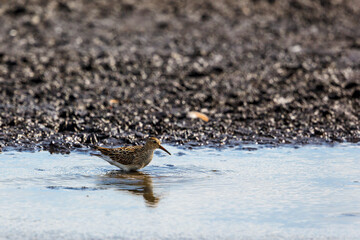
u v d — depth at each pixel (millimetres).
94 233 8461
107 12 36594
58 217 9094
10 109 17609
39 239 8242
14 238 8266
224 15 36969
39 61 24844
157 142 11930
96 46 28734
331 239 8305
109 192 10430
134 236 8367
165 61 25672
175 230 8594
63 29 32125
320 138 15305
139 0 39688
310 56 27250
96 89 20609
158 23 34562
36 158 12953
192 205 9734
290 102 18859
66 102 18656
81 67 23828
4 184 10844
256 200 10016
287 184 11008
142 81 22031
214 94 20188
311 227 8758
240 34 32625
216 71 23875
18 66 23922
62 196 10148
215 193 10398
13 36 29969
